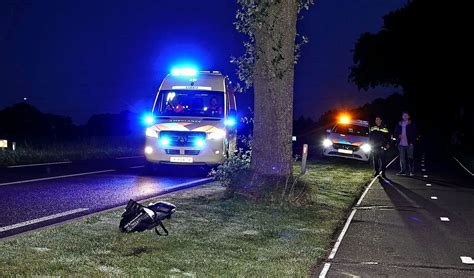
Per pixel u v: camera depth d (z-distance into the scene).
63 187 14.41
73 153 24.12
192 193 13.16
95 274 6.61
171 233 8.92
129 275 6.67
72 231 8.71
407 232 10.03
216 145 17.55
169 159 17.55
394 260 8.10
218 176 12.95
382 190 15.80
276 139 12.45
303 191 12.23
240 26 12.41
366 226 10.51
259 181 12.14
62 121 45.66
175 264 7.29
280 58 12.36
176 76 19.03
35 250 7.48
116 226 9.20
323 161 24.61
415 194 15.04
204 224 9.71
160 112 18.34
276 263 7.61
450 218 11.47
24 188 13.94
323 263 7.88
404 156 20.45
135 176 17.52
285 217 10.69
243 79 12.62
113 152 26.45
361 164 23.91
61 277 6.43
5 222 9.84
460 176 20.58
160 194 13.72
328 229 9.92
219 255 7.85
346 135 25.45
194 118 17.97
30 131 38.69
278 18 12.29
